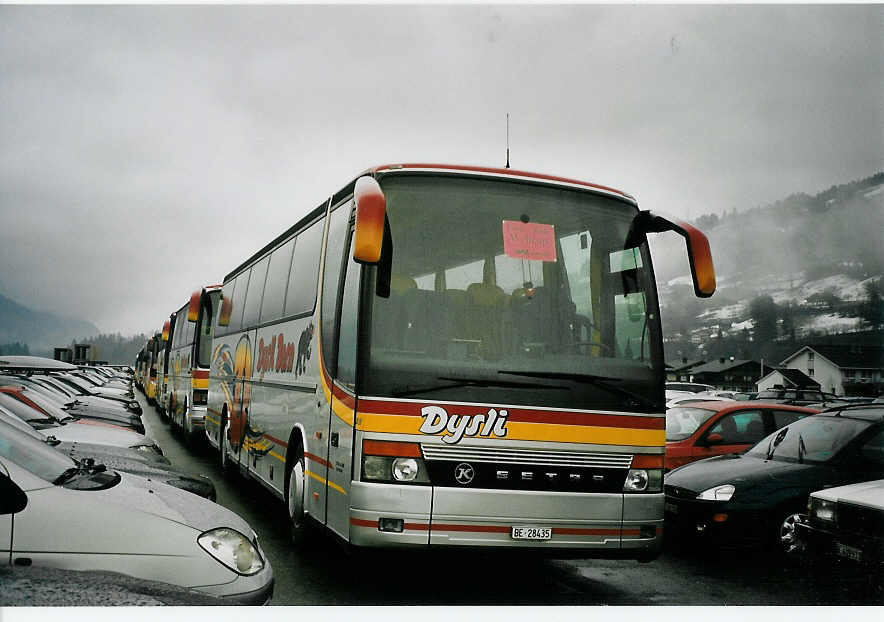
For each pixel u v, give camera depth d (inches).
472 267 240.2
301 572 269.9
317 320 294.2
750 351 6840.6
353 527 219.5
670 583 277.9
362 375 224.5
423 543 217.0
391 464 219.5
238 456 452.1
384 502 216.5
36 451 195.8
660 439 243.6
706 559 320.5
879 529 243.6
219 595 169.9
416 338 228.7
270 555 295.4
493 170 255.3
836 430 338.6
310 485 280.7
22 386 522.0
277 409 350.9
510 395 229.0
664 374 249.8
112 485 190.1
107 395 877.2
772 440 362.9
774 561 318.3
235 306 526.0
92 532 164.6
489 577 274.1
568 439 231.3
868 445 323.6
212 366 605.0
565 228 253.4
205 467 561.9
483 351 231.6
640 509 235.0
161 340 1253.1
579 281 249.1
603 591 262.5
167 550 169.5
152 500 185.9
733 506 306.0
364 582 259.4
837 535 257.0
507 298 239.8
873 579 257.8
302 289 331.9
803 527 271.9
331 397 257.4
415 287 233.6
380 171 245.4
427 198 244.7
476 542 220.1
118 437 379.9
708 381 5088.6
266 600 179.6
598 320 247.4
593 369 239.6
